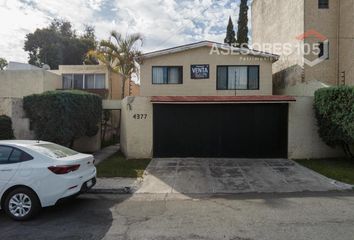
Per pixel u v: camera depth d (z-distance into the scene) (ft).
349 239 15.01
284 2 61.46
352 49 49.44
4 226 17.51
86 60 85.05
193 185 27.53
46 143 21.98
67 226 17.37
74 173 19.58
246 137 39.81
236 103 39.47
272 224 17.25
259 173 31.63
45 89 59.36
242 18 84.28
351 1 49.52
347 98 32.86
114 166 34.86
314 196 23.88
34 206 18.48
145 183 28.27
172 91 52.44
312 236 15.42
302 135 39.04
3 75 59.21
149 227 17.02
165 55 52.54
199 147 40.11
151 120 40.16
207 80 52.37
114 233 16.16
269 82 52.03
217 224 17.35
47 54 125.90
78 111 37.60
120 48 61.21
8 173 18.71
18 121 34.14
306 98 39.01
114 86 75.05
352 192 25.21
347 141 33.55
